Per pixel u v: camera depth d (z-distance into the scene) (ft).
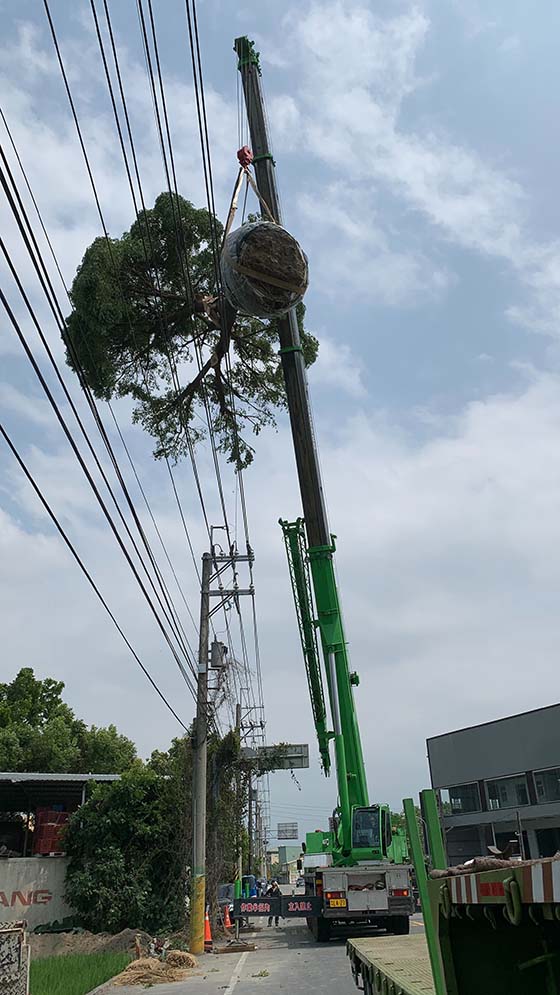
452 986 12.42
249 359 69.72
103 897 73.10
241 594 80.12
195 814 71.46
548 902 8.70
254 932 86.74
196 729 74.23
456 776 128.47
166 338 60.44
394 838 68.54
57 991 42.09
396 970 19.47
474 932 12.83
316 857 70.90
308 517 61.05
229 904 91.50
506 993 12.41
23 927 32.60
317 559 60.85
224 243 39.42
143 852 76.95
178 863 76.43
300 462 61.05
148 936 69.62
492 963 12.61
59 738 128.36
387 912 60.70
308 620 62.95
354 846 60.54
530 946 12.55
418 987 16.35
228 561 80.33
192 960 56.44
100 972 49.80
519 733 119.44
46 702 141.18
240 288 38.47
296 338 62.64
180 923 75.36
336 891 61.46
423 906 14.06
